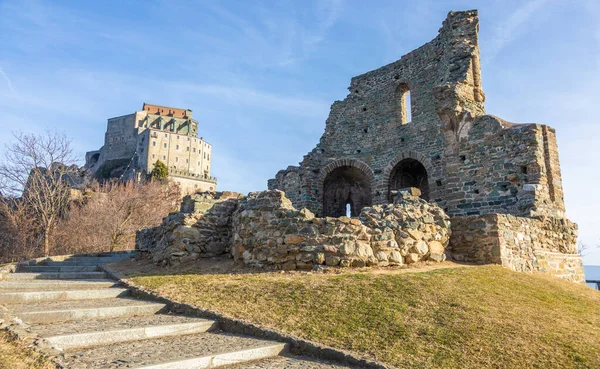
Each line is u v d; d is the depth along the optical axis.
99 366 5.24
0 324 6.39
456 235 13.09
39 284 10.59
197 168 110.94
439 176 22.42
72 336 6.16
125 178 100.19
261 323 7.43
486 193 16.75
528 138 15.91
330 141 27.02
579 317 8.19
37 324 7.15
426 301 8.07
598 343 6.68
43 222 35.06
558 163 16.55
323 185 26.08
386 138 25.22
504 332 6.84
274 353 6.47
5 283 10.21
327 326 7.19
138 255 16.80
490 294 8.80
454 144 18.14
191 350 6.14
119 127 121.25
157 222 41.19
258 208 12.54
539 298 9.16
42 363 5.14
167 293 9.46
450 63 20.11
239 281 9.95
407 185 25.72
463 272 10.30
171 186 56.47
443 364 5.86
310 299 8.32
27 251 34.50
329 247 11.08
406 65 25.27
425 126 23.59
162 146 105.25
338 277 9.59
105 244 35.78
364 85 27.06
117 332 6.61
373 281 9.16
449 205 17.78
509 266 12.29
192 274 11.77
